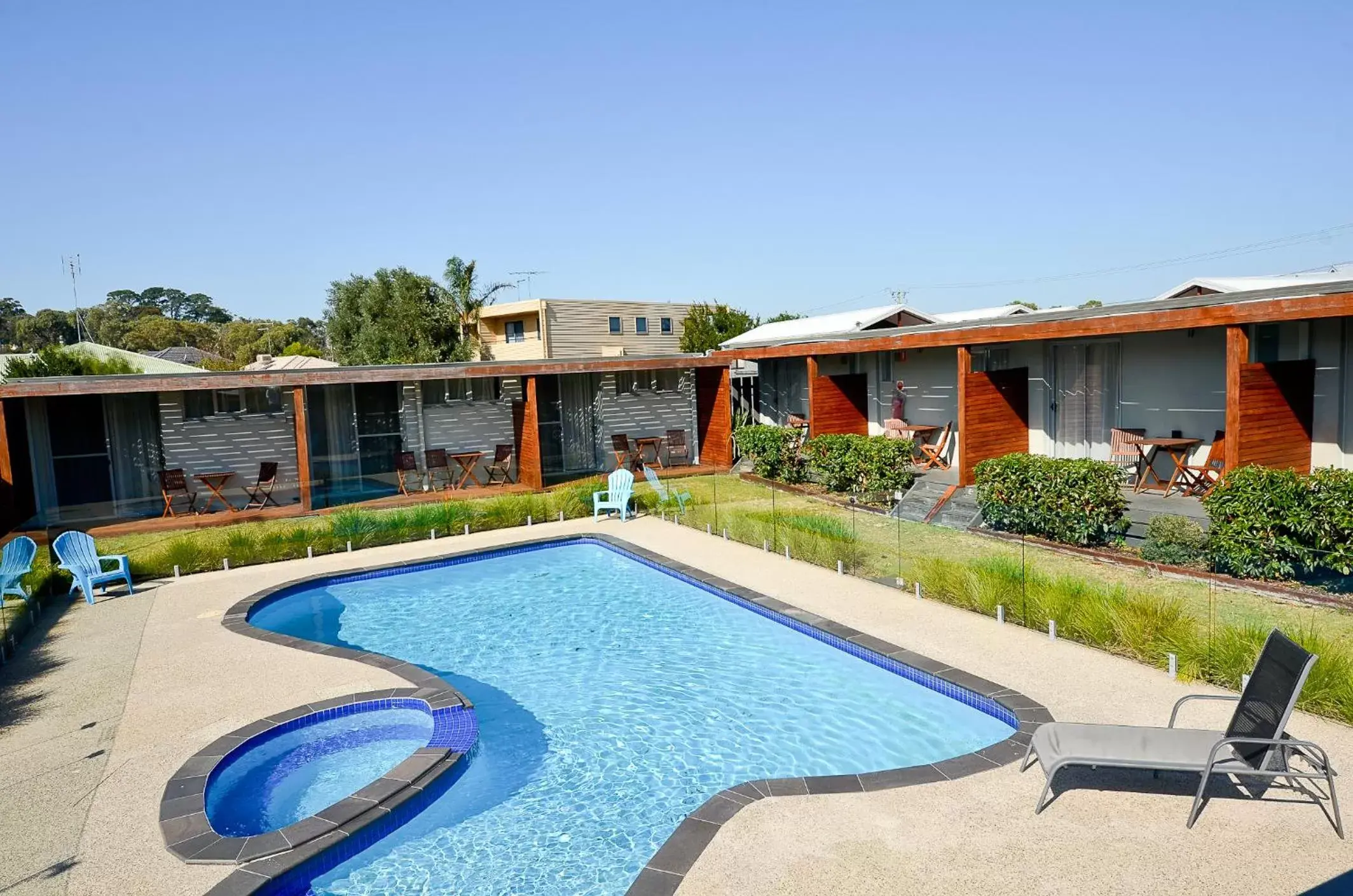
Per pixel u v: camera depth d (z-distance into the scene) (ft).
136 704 25.64
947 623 30.37
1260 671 17.43
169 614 35.58
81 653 30.76
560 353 112.78
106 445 58.80
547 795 21.18
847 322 76.54
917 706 25.53
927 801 18.17
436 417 69.21
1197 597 30.37
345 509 58.13
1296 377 38.19
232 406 62.28
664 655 30.96
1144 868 15.34
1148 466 44.21
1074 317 42.80
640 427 78.33
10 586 34.88
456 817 20.13
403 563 43.73
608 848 18.76
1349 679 20.85
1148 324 39.34
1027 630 29.43
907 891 15.01
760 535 44.57
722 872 15.80
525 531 51.49
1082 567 36.29
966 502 47.93
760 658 30.19
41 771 21.30
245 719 24.21
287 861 17.12
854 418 67.05
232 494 62.34
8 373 82.94
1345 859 15.31
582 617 36.01
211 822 19.75
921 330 53.01
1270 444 37.55
